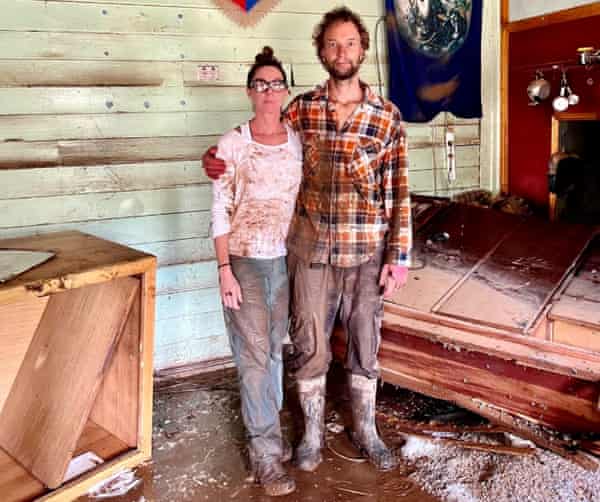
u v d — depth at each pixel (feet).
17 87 8.07
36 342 7.55
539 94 10.64
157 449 7.64
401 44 10.77
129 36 8.66
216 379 9.61
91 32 8.41
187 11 9.00
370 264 6.73
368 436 7.27
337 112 6.35
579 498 6.24
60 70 8.29
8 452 7.29
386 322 7.61
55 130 8.38
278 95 6.21
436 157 11.78
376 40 10.73
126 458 7.12
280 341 7.00
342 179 6.42
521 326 6.89
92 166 8.68
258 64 6.31
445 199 10.51
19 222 8.34
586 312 6.78
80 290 7.28
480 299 7.55
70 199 8.61
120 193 8.93
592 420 6.23
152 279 6.88
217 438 7.88
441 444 7.39
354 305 6.88
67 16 8.23
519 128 11.62
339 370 9.60
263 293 6.59
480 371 6.96
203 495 6.68
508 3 11.44
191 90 9.20
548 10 10.60
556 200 11.02
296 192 6.61
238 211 6.46
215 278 9.82
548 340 6.70
